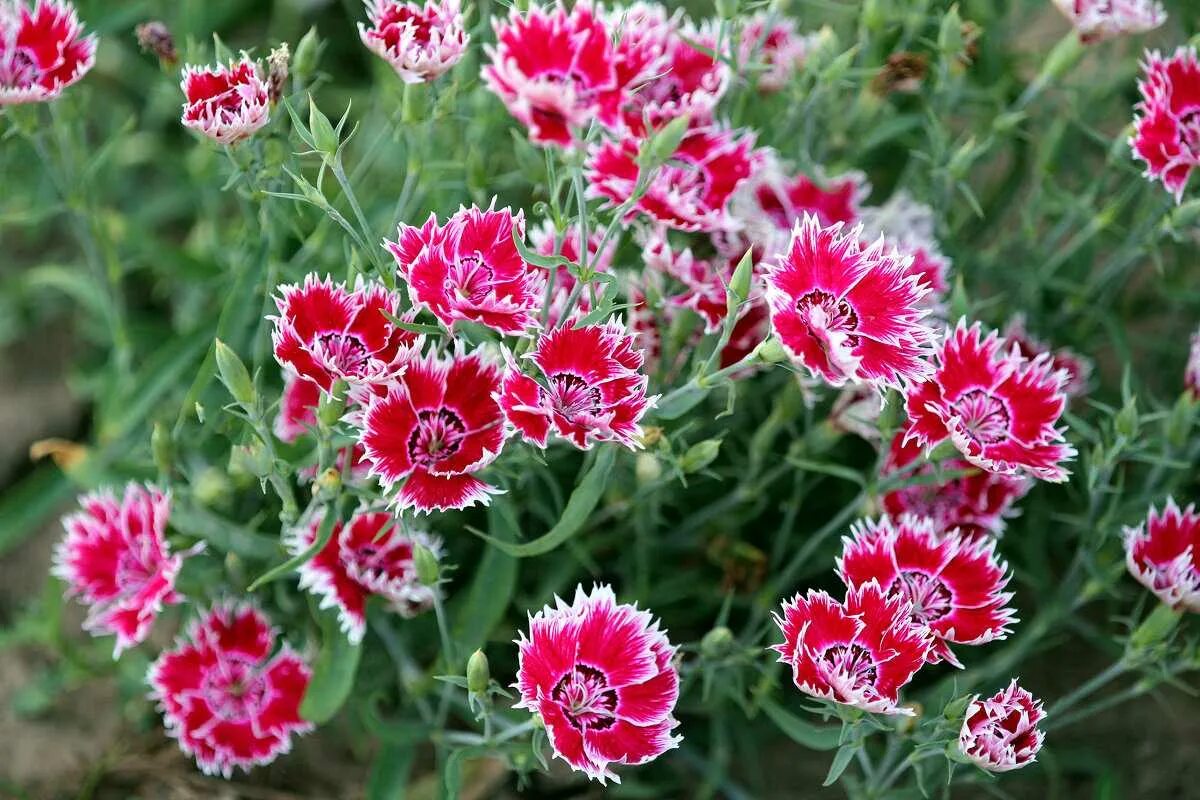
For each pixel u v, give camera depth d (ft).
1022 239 2.63
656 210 2.19
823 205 2.42
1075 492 2.59
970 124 2.86
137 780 2.48
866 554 2.15
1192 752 2.55
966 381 2.19
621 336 2.07
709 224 2.19
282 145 2.27
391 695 2.50
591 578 2.54
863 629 2.08
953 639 2.14
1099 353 2.79
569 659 2.06
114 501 2.30
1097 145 2.73
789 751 2.52
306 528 2.23
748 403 2.48
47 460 2.73
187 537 2.24
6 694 2.53
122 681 2.49
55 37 2.28
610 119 2.17
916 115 2.60
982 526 2.30
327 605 2.21
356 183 2.41
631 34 2.19
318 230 2.38
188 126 2.19
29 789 2.47
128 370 2.59
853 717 2.06
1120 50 2.78
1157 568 2.21
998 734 2.04
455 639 2.32
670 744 2.07
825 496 2.57
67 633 2.57
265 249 2.37
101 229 2.54
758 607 2.42
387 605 2.29
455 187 2.39
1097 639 2.45
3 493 2.71
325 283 2.10
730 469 2.45
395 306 2.11
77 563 2.28
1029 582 2.51
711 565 2.54
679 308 2.28
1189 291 2.64
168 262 2.58
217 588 2.35
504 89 2.09
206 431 2.39
